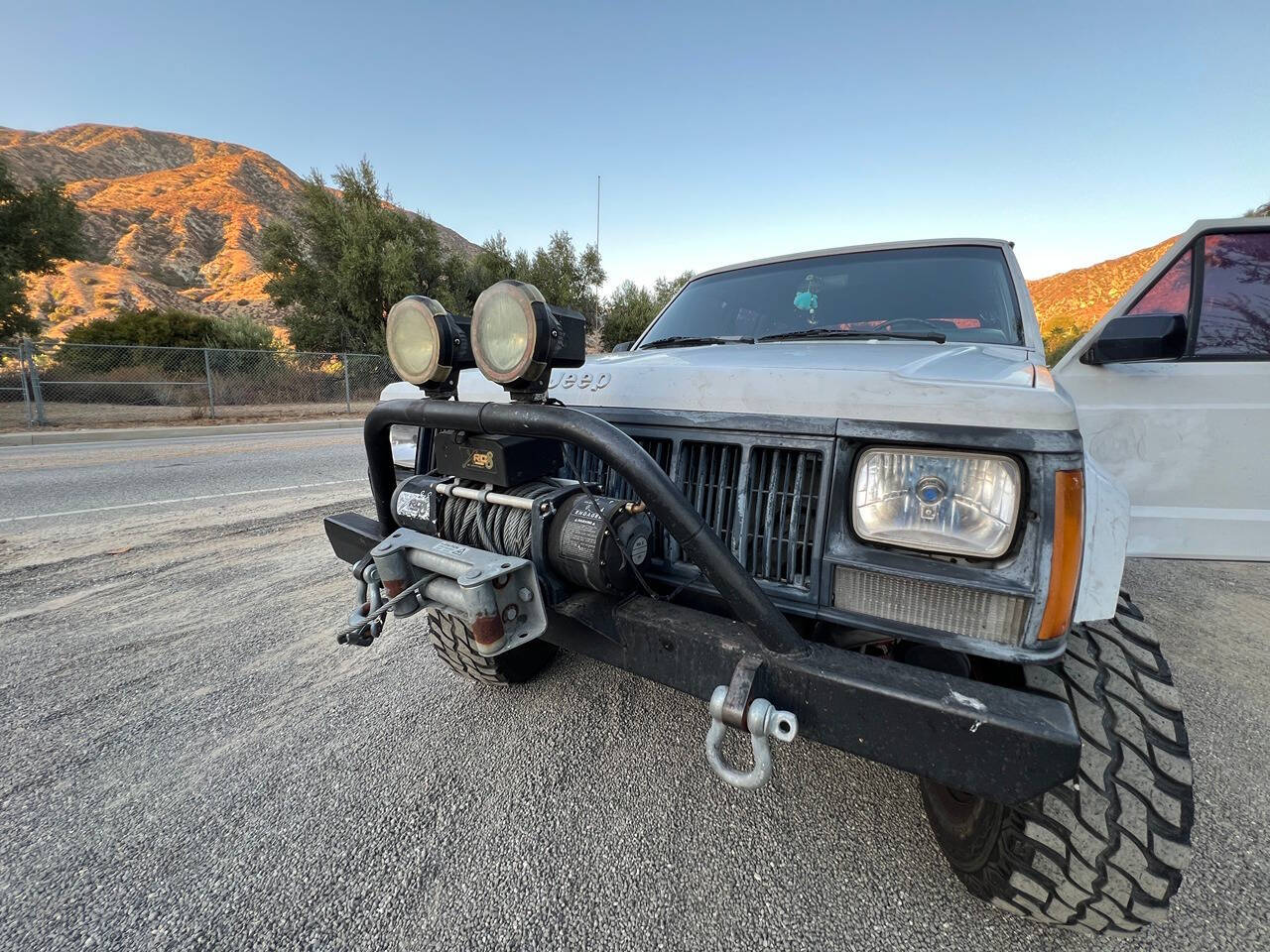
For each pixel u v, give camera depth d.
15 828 1.75
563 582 1.46
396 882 1.55
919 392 1.21
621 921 1.44
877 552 1.25
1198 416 2.17
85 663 2.76
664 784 1.91
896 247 2.69
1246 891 1.52
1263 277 2.14
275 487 6.61
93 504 5.80
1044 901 1.29
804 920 1.44
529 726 2.23
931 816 1.59
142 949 1.38
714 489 1.47
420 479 1.70
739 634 1.26
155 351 14.74
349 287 22.47
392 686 2.54
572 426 1.22
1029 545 1.11
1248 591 3.57
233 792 1.90
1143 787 1.18
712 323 2.76
